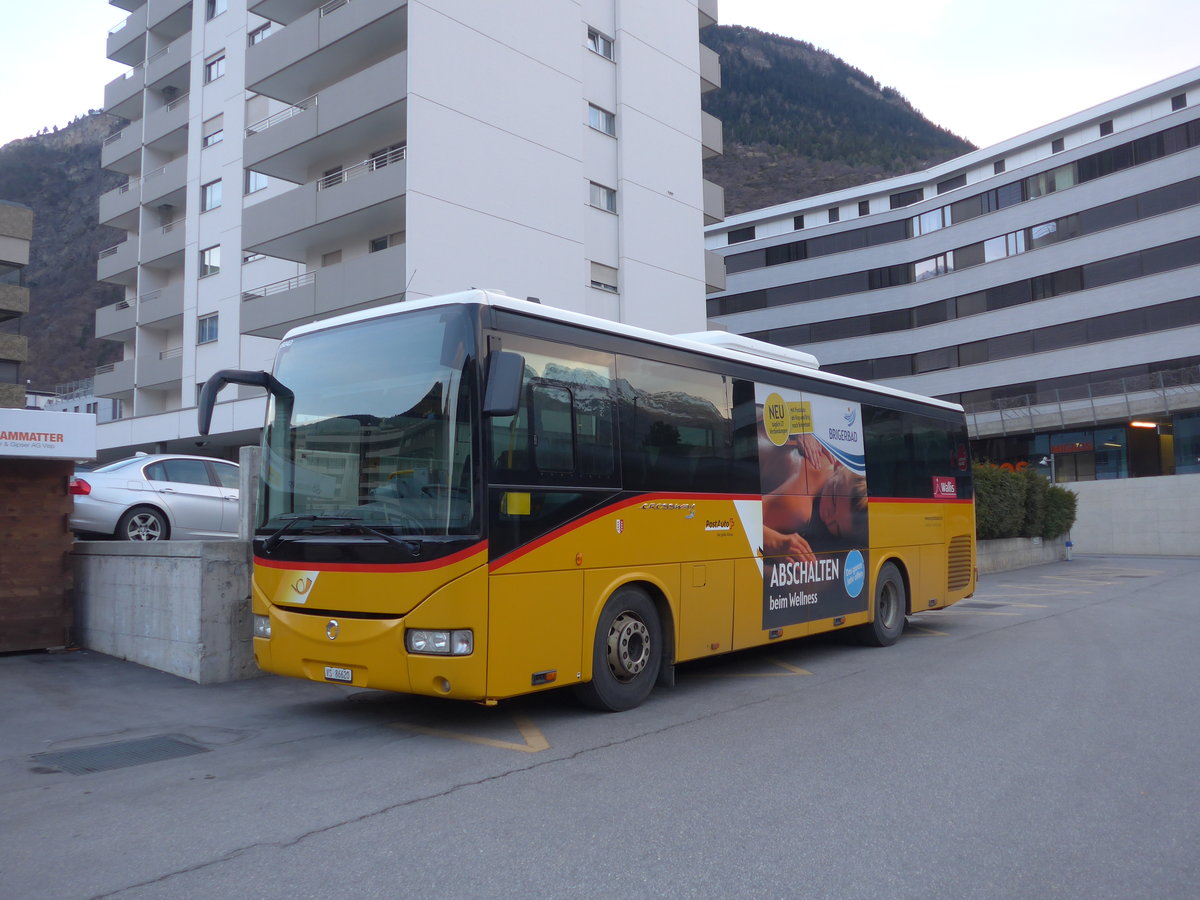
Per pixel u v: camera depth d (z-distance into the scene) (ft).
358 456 21.59
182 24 130.62
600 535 23.03
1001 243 167.84
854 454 34.55
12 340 120.37
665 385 25.90
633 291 98.37
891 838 14.58
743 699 25.88
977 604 53.31
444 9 79.82
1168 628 40.60
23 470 33.19
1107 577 74.33
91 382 196.54
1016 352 164.35
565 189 89.45
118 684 27.96
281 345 24.34
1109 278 151.74
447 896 12.39
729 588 27.43
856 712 23.98
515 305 21.76
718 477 27.43
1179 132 144.25
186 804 16.63
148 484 41.68
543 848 14.15
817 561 31.78
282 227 86.48
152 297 124.88
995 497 82.94
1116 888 12.72
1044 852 14.02
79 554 34.76
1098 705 24.52
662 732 21.80
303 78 91.56
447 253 78.13
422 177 76.84
